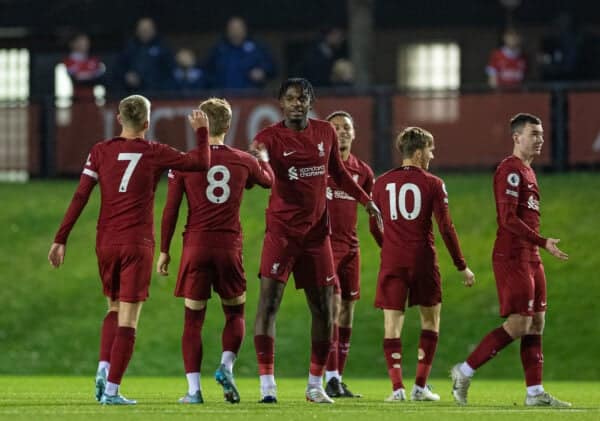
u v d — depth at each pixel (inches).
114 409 1284.4
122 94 3129.9
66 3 4574.3
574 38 3435.0
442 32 4539.9
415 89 2920.8
